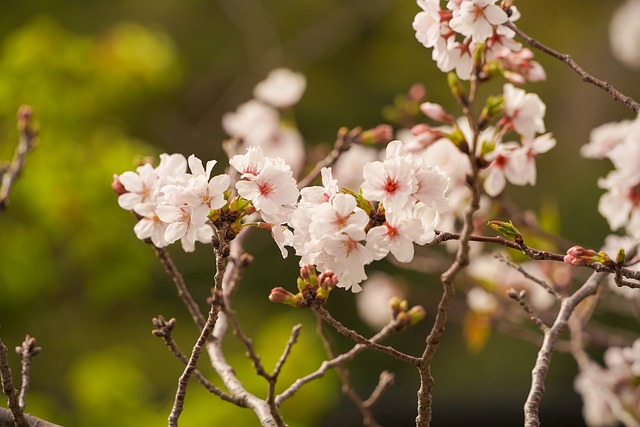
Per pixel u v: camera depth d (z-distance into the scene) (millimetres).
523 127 3574
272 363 7438
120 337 10734
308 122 14617
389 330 3279
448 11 3086
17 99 8695
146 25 13641
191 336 11078
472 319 5621
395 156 2566
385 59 15039
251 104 5379
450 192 4223
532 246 5020
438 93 14570
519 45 3225
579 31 15375
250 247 12086
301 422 7434
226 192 2592
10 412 2988
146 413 8148
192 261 11797
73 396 8844
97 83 9117
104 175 8680
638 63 7770
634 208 3934
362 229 2479
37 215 8719
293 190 2539
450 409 11109
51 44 8961
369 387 11945
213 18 14070
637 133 3861
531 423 2781
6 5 12461
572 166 14102
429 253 6387
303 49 14148
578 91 15164
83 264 9211
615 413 4996
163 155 2996
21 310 9578
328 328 12664
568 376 11812
